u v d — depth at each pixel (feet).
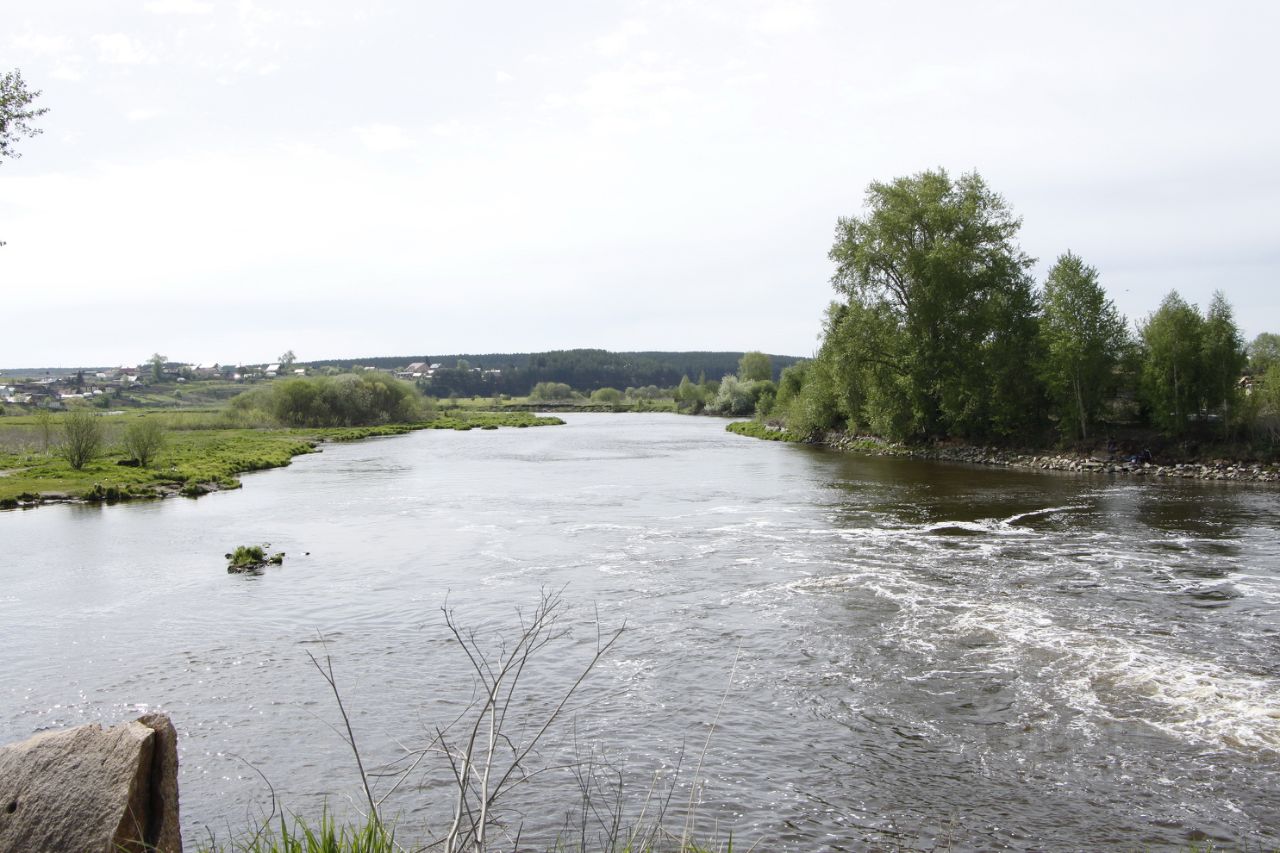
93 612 67.92
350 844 19.48
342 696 49.06
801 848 32.89
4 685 51.55
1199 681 49.11
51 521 116.88
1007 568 78.33
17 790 15.56
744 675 51.34
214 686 51.01
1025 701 46.75
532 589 73.46
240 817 35.60
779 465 184.14
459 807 16.99
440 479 167.53
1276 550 84.89
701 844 32.78
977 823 34.68
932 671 51.55
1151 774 38.40
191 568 84.38
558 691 49.16
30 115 39.63
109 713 47.01
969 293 190.90
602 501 130.31
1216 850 32.40
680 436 308.81
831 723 44.37
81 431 178.40
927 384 193.98
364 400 412.57
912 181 197.26
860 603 66.85
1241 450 150.61
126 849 14.96
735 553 87.45
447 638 59.88
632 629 60.90
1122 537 92.89
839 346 203.41
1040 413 186.80
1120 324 170.50
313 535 103.45
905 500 124.77
